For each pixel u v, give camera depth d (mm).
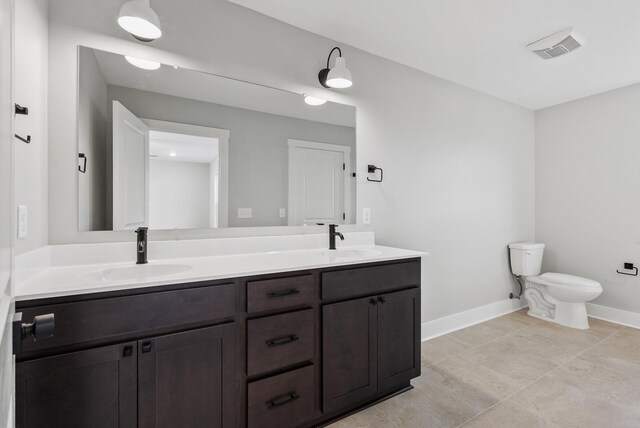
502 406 1719
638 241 2838
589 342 2523
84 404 1010
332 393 1541
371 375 1678
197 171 1717
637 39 2094
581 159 3195
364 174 2289
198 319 1212
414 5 1781
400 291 1813
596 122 3086
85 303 1021
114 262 1464
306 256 1750
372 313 1685
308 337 1472
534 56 2338
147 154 1587
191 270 1315
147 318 1112
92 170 1456
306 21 1945
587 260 3154
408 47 2232
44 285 1041
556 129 3379
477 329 2824
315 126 2082
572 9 1802
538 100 3254
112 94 1499
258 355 1339
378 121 2352
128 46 1531
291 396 1418
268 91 1914
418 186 2582
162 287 1146
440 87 2715
